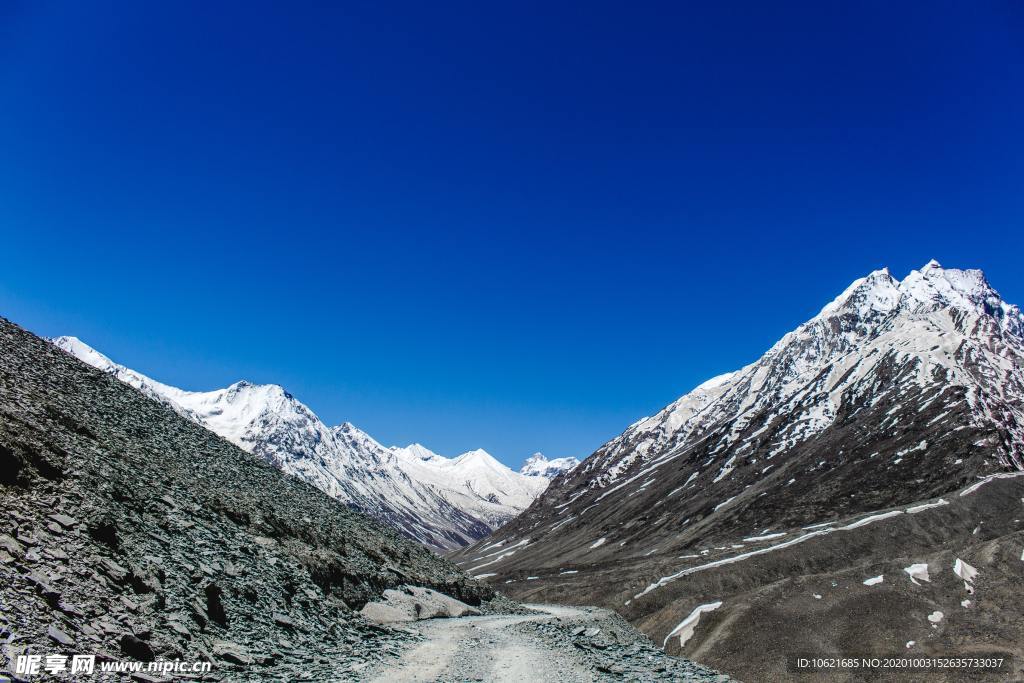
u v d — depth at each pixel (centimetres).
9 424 2809
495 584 18850
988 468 15575
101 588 2166
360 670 2506
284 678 2198
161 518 3005
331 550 4550
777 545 12812
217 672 2083
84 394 4478
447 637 3844
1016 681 6844
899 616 8306
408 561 5944
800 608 8819
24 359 4366
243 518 3869
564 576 16925
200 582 2645
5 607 1762
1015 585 8288
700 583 11731
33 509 2333
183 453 4578
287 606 3095
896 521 12800
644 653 4231
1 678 1460
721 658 8431
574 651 3819
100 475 2958
